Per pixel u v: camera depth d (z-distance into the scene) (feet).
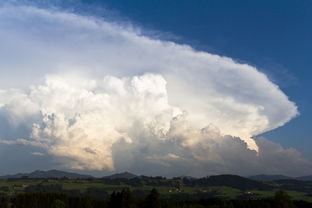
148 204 586.04
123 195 611.47
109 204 622.13
